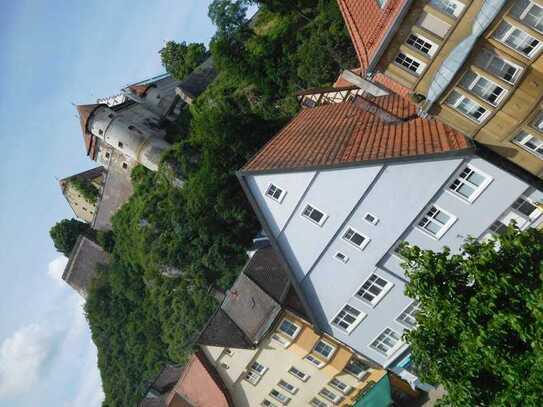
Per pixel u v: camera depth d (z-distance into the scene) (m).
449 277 15.91
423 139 24.75
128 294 73.25
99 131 83.62
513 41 20.20
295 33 59.19
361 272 28.53
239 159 52.41
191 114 80.88
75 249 92.75
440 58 21.95
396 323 29.94
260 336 32.69
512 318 13.86
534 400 13.56
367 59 23.75
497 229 25.62
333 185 26.19
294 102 54.47
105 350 76.06
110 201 89.19
